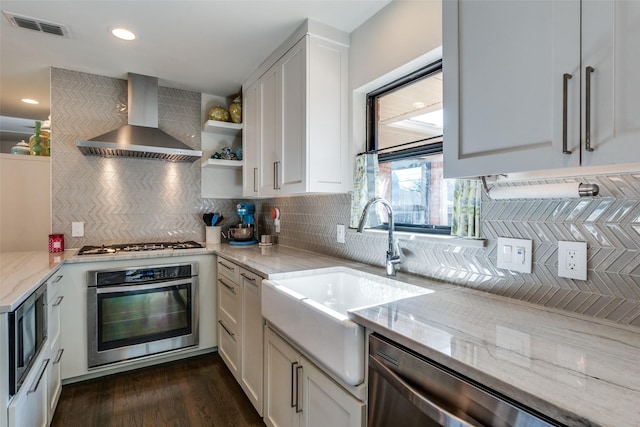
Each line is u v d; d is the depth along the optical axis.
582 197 1.05
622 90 0.68
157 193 3.03
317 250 2.49
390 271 1.67
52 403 1.86
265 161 2.48
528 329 0.94
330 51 2.00
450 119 1.05
